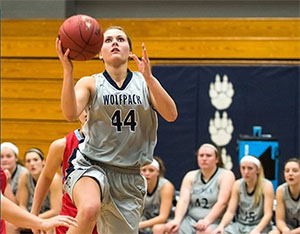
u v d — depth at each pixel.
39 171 11.99
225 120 15.62
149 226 11.76
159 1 17.28
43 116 16.75
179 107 15.80
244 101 15.56
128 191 7.07
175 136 15.80
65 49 6.40
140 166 7.07
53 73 16.75
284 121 15.42
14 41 16.94
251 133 15.52
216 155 12.02
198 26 16.20
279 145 15.42
